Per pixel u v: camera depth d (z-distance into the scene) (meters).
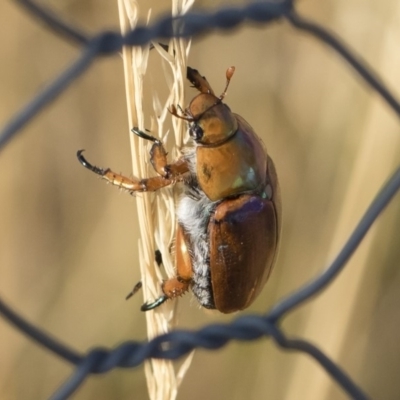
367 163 0.27
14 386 0.27
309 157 0.28
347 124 0.28
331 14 0.27
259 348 0.28
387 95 0.23
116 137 0.28
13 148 0.27
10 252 0.28
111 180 0.24
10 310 0.22
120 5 0.23
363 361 0.28
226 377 0.28
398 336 0.27
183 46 0.23
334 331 0.27
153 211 0.24
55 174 0.28
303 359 0.27
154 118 0.23
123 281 0.28
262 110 0.28
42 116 0.28
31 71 0.27
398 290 0.27
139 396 0.28
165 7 0.26
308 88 0.28
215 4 0.24
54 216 0.28
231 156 0.25
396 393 0.28
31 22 0.27
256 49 0.28
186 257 0.25
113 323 0.28
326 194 0.28
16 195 0.28
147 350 0.22
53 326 0.28
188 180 0.25
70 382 0.22
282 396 0.28
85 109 0.28
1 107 0.27
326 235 0.28
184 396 0.28
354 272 0.27
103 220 0.28
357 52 0.27
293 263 0.28
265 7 0.22
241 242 0.25
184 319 0.28
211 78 0.28
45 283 0.28
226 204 0.25
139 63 0.23
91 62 0.22
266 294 0.28
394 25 0.26
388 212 0.27
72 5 0.27
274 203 0.25
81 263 0.28
